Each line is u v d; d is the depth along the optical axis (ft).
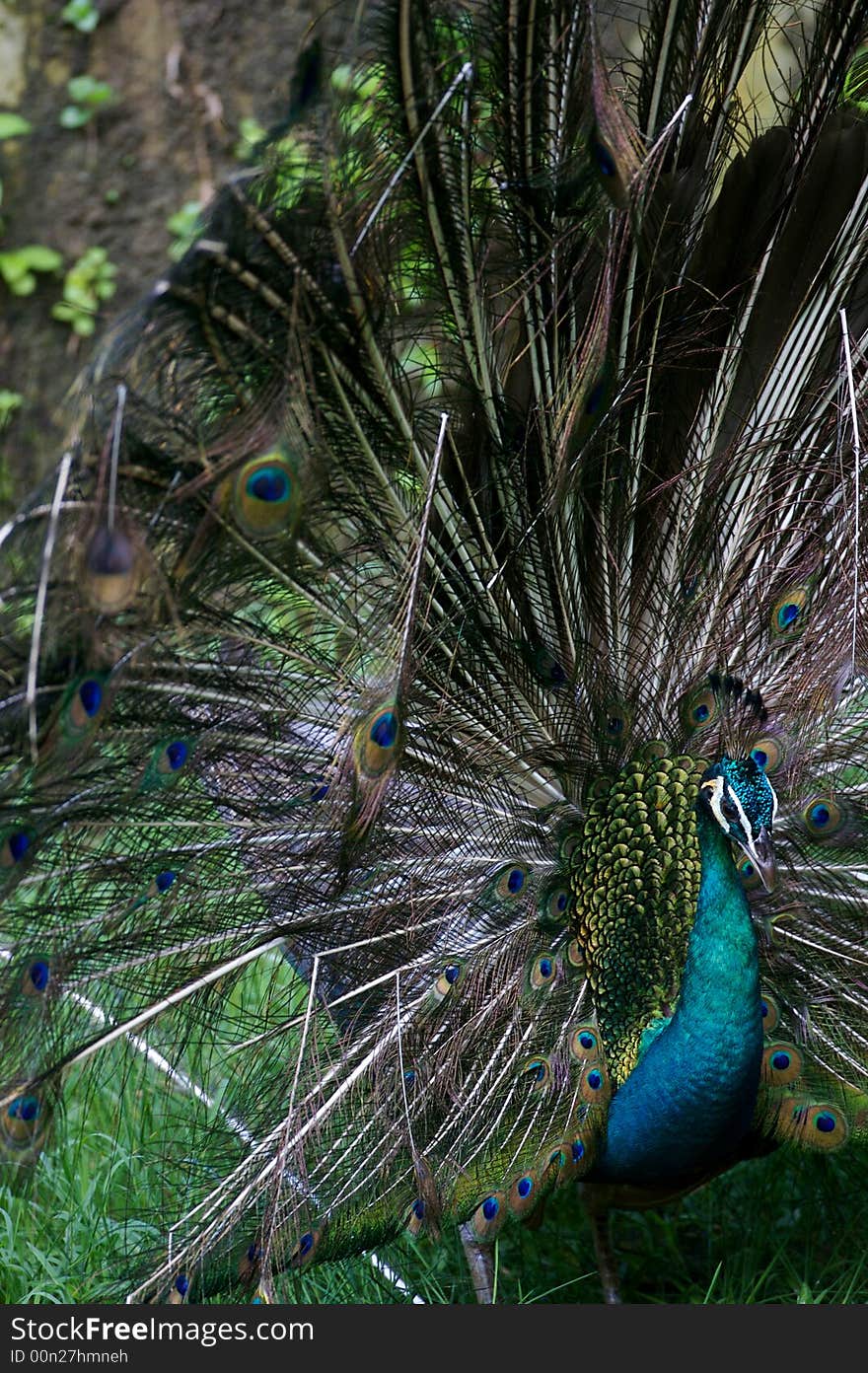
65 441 10.18
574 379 11.78
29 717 10.11
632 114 12.13
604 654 13.14
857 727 13.28
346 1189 11.78
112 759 11.36
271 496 10.50
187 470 10.25
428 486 11.06
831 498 12.74
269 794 12.23
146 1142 13.74
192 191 26.48
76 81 26.11
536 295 11.86
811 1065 12.94
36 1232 13.99
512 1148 12.18
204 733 11.71
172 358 10.05
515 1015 12.67
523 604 12.72
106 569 9.90
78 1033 11.87
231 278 10.02
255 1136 11.93
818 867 13.39
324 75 10.09
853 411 11.52
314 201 10.19
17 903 11.62
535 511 12.42
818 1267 13.96
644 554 13.16
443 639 12.39
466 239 11.19
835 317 12.87
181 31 26.25
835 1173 14.58
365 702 11.45
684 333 12.50
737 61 12.30
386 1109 11.98
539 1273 14.12
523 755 13.06
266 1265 11.44
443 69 10.39
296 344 10.38
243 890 12.30
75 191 26.16
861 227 12.70
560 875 13.30
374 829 12.23
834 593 12.66
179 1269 11.47
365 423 11.34
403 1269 13.82
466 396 11.98
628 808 13.14
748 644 13.30
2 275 25.68
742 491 13.12
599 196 11.03
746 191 12.53
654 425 12.87
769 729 13.20
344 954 12.48
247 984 15.24
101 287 26.03
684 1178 12.81
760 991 12.43
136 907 12.02
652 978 12.89
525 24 10.59
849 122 12.65
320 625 11.89
